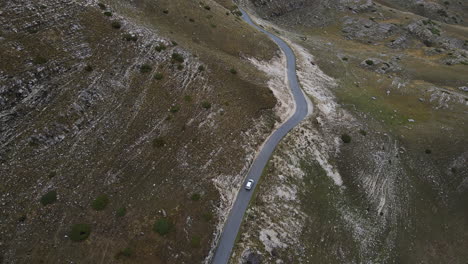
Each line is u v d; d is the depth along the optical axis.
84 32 47.56
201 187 42.31
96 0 53.47
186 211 39.47
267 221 41.91
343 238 44.88
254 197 43.88
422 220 51.66
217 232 39.44
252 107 55.47
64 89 40.88
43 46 41.94
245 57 67.38
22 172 34.47
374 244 46.41
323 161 52.62
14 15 41.81
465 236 51.66
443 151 59.69
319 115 59.44
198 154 45.53
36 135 36.53
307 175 49.47
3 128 34.81
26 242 31.48
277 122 55.88
